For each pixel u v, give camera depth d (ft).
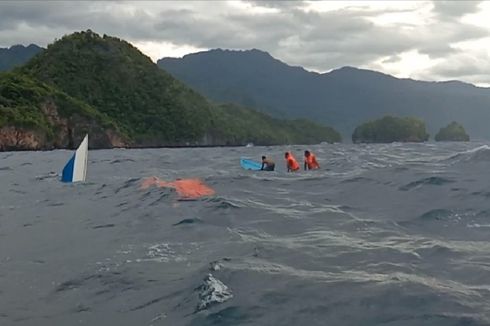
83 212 43.83
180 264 26.32
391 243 28.96
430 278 22.35
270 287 21.76
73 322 20.25
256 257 26.53
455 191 43.73
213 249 28.94
